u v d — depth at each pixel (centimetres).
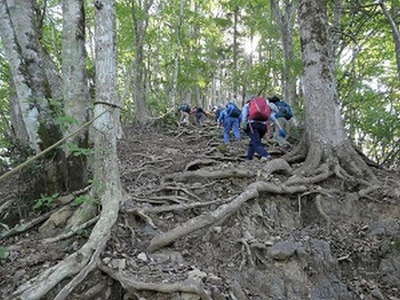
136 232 505
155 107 2227
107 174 526
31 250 483
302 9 814
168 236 490
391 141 1332
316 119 768
